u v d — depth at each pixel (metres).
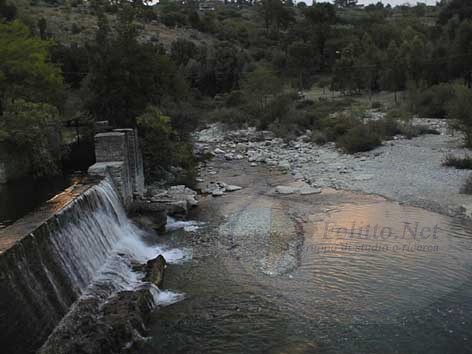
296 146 46.06
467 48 71.38
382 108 63.69
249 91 67.44
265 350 12.62
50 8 107.00
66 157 28.48
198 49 94.25
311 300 15.28
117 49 29.67
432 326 13.55
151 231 21.89
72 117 31.48
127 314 13.43
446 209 23.73
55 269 13.71
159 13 131.75
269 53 107.12
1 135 23.59
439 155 35.72
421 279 16.48
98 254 17.05
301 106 68.50
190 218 24.44
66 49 59.84
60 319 12.88
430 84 71.25
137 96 30.05
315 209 25.28
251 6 194.75
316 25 111.12
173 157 30.33
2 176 24.55
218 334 13.41
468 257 18.14
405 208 24.48
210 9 169.88
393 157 36.50
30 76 32.00
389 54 79.81
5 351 10.38
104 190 20.36
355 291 15.82
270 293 15.83
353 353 12.39
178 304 15.19
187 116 33.78
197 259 19.00
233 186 30.89
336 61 87.56
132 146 24.38
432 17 147.62
